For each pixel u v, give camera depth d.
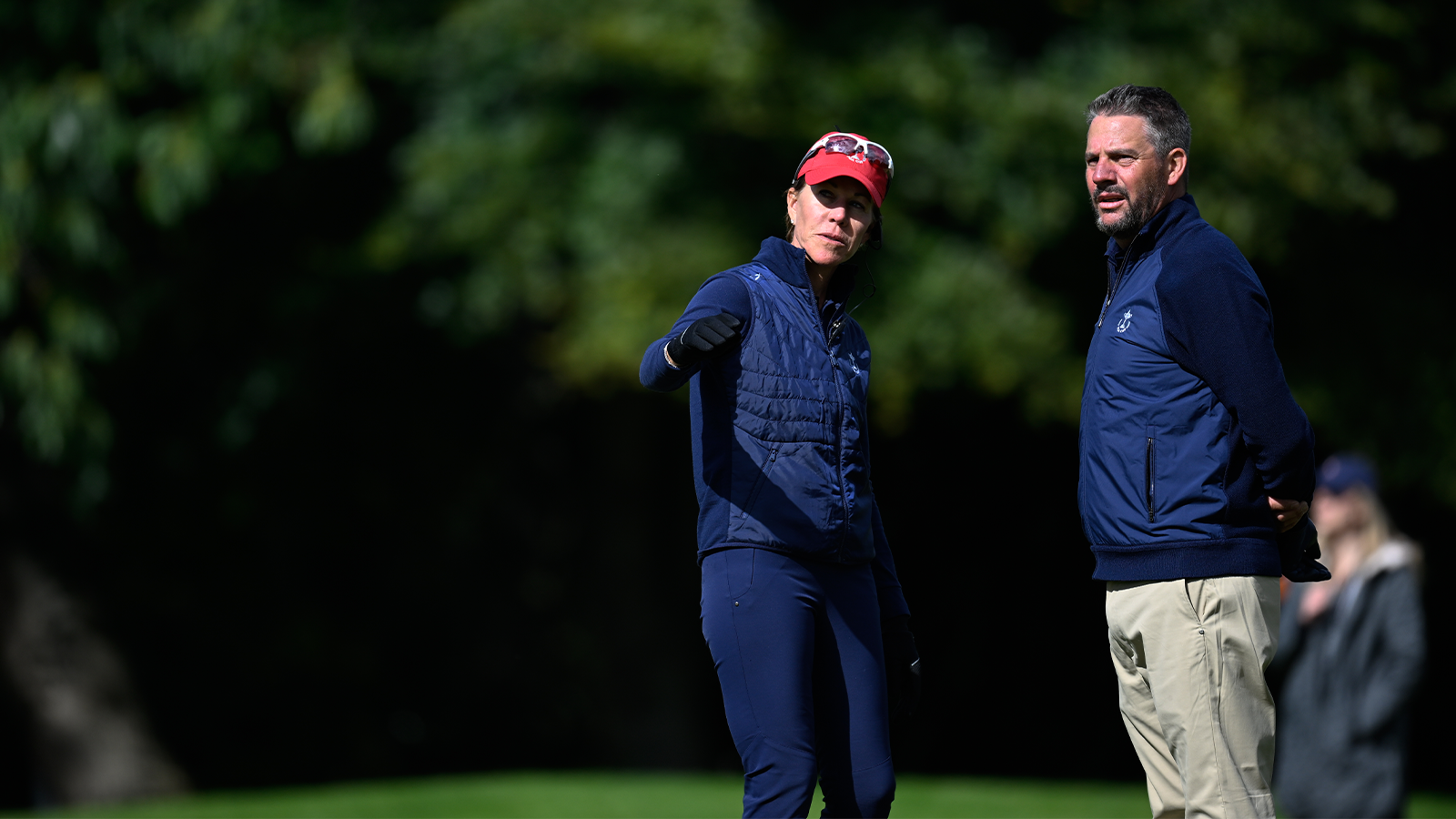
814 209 13.12
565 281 41.06
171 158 41.34
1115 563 12.88
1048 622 62.03
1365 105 45.00
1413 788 62.41
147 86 44.31
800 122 39.25
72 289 43.44
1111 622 13.30
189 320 47.47
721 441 12.80
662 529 58.00
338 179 47.50
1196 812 12.45
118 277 45.09
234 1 41.72
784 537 12.61
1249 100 42.66
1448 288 52.50
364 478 53.19
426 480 54.47
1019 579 62.06
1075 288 45.06
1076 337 44.75
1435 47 50.31
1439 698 62.69
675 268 38.78
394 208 44.41
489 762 63.25
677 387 12.29
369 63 43.69
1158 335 12.56
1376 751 20.11
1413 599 20.08
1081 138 40.91
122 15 42.12
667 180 40.38
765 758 12.36
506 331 50.72
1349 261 49.94
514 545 62.25
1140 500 12.61
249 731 59.53
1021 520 61.47
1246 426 12.01
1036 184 40.97
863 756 12.91
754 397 12.66
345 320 47.72
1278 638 12.73
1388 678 19.97
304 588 57.47
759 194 40.75
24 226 41.56
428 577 59.94
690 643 57.97
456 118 42.97
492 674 63.06
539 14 41.88
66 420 43.09
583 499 61.12
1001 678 62.12
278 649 56.94
